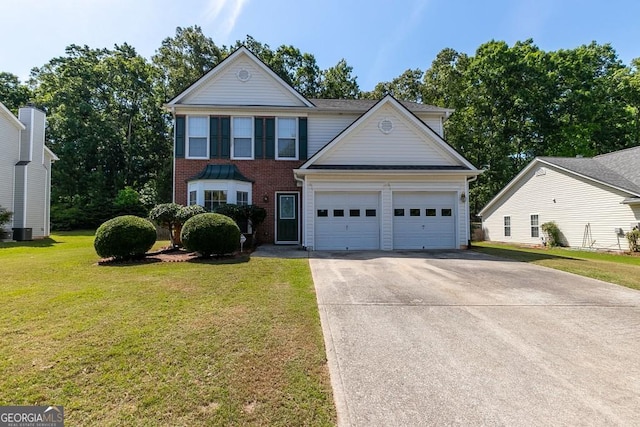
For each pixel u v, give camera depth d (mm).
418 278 7059
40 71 31234
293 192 14594
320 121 15172
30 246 13297
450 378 3074
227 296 5391
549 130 27641
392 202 12422
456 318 4621
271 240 14344
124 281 6348
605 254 13359
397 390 2869
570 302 5383
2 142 15594
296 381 2938
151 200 27516
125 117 30641
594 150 27656
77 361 3154
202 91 14820
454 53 31250
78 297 5215
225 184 13203
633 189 14023
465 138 29203
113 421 2361
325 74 31219
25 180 16188
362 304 5199
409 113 13000
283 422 2412
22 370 2979
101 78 29094
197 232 8945
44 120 17609
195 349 3455
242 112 14578
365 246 12367
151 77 31141
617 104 27297
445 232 12609
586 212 15664
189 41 28047
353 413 2551
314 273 7488
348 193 12438
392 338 3934
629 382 3035
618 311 4957
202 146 14375
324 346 3658
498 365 3326
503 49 27172
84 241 15828
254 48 29156
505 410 2617
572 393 2857
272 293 5625
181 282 6297
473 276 7293
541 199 18312
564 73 27469
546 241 17609
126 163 29703
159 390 2736
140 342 3580
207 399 2639
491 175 28234
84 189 27156
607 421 2500
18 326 3977
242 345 3582
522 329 4250
